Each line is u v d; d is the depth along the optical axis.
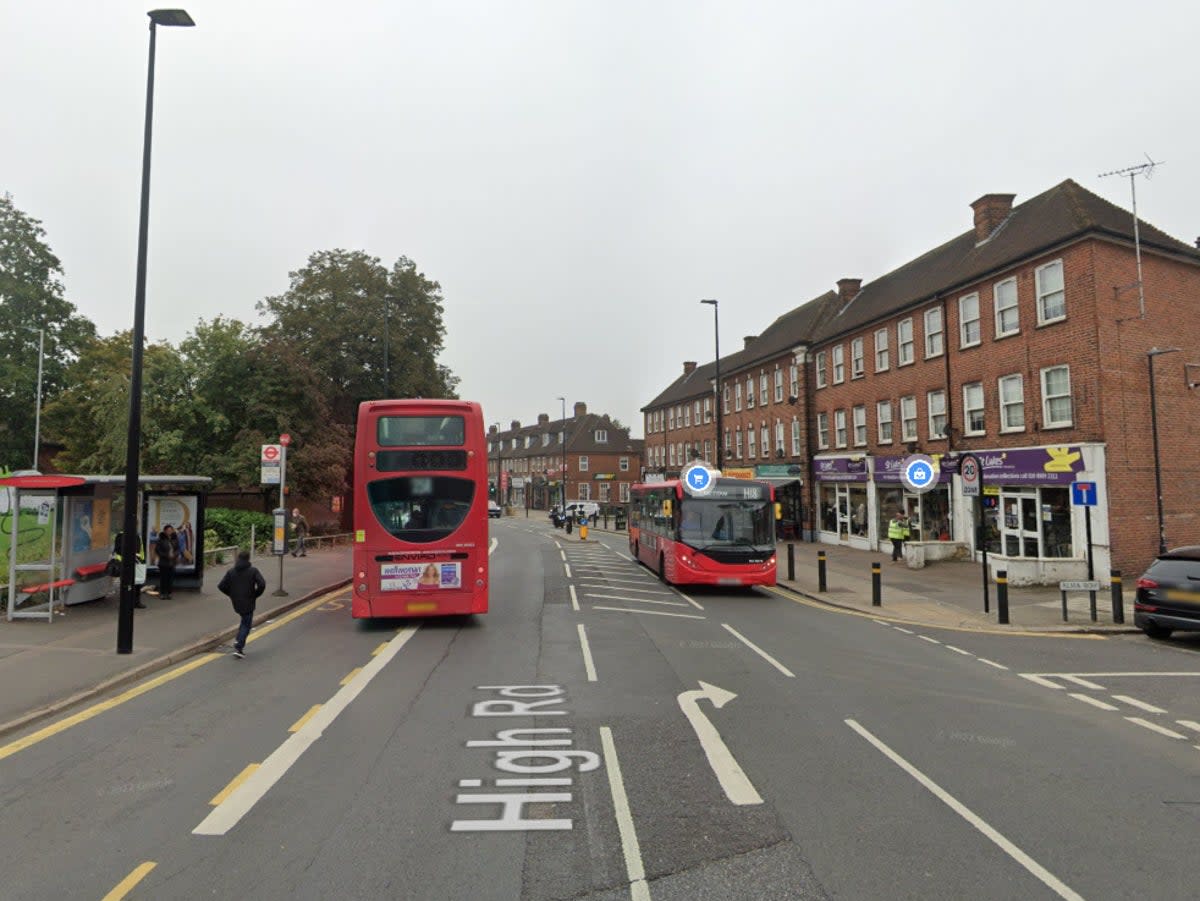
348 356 37.84
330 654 10.98
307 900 4.12
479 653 11.07
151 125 11.15
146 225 10.98
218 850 4.73
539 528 54.94
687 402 53.56
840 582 19.83
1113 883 4.32
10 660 9.91
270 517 30.39
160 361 31.25
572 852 4.71
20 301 36.28
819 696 8.62
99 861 4.59
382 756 6.51
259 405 31.02
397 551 13.05
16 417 37.44
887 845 4.81
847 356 32.53
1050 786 5.87
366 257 39.44
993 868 4.50
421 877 4.38
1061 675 9.91
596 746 6.79
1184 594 11.82
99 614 13.63
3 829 5.07
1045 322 20.88
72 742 6.92
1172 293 20.58
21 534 15.54
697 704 8.23
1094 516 19.02
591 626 13.48
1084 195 22.27
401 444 13.29
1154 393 19.81
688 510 17.91
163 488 16.53
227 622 13.05
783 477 35.31
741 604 16.56
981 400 23.84
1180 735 7.27
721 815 5.28
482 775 6.06
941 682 9.41
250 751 6.65
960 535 24.41
